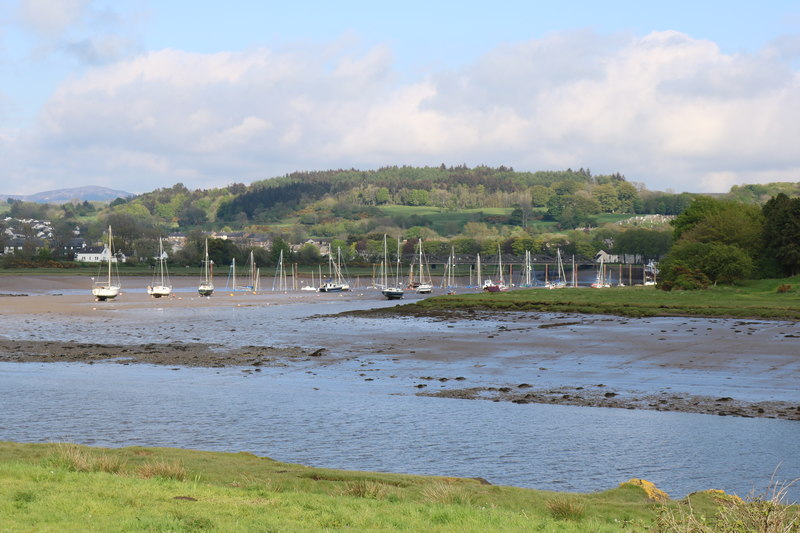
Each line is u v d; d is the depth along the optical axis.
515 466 27.66
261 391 43.81
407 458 28.72
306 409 38.31
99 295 141.00
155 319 99.00
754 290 127.00
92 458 22.67
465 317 102.31
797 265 136.88
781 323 85.69
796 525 13.94
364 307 131.38
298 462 27.98
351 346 67.06
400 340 71.81
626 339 70.19
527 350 63.47
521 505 19.86
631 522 17.95
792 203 138.88
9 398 40.59
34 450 24.66
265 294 184.00
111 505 16.77
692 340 68.50
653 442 31.34
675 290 133.25
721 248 137.12
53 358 58.31
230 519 15.97
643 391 44.19
